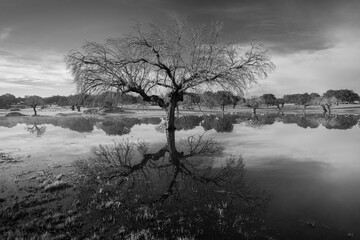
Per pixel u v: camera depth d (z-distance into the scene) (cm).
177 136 2653
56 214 807
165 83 2853
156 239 670
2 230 724
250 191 1033
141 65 2714
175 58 2672
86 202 918
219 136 2644
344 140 2362
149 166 1434
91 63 2639
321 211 845
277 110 11119
